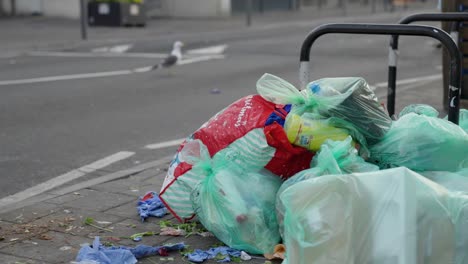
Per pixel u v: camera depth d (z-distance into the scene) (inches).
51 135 305.9
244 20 1123.9
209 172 161.9
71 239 165.5
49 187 228.8
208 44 733.3
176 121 337.7
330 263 126.8
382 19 1196.5
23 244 161.9
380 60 585.9
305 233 127.8
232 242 155.6
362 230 129.0
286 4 1368.1
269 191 157.8
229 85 453.1
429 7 1683.1
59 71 522.3
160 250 154.3
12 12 1023.0
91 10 928.9
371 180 131.1
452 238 130.6
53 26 903.7
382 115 163.6
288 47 693.3
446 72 325.1
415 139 156.8
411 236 126.0
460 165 157.6
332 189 129.3
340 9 1492.4
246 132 162.6
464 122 182.7
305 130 157.0
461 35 311.4
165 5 1163.3
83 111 361.7
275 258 151.3
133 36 817.5
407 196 127.5
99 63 574.2
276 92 164.6
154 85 452.4
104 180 223.0
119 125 327.6
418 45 700.7
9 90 427.2
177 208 171.0
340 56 612.4
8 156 268.8
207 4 1152.2
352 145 157.6
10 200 212.7
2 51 659.4
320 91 160.9
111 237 166.6
